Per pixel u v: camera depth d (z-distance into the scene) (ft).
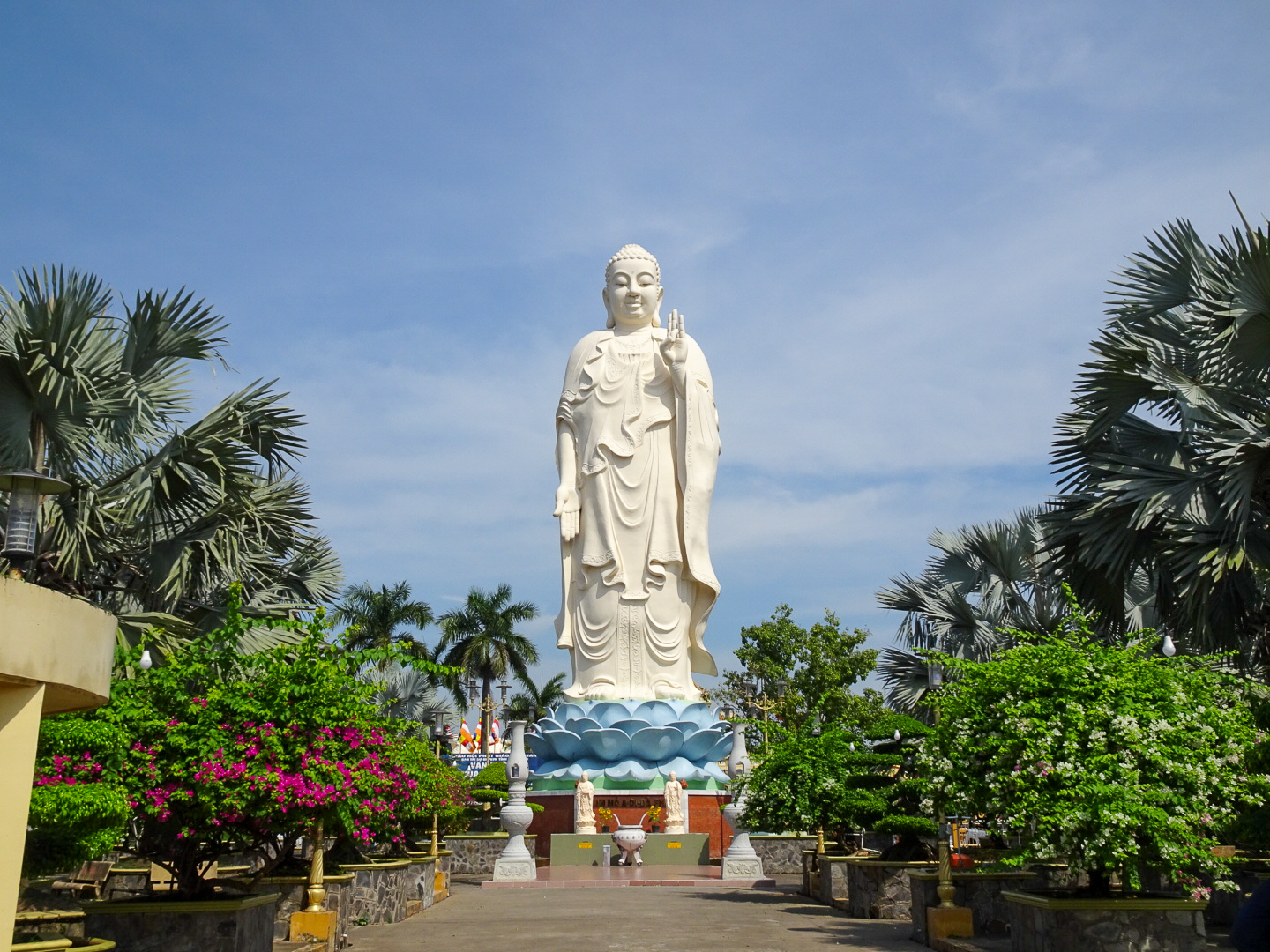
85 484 61.21
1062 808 37.50
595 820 99.60
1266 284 54.39
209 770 37.35
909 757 63.10
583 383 114.83
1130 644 45.34
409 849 78.84
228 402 65.51
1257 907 20.30
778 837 98.27
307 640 42.19
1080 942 37.45
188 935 36.86
